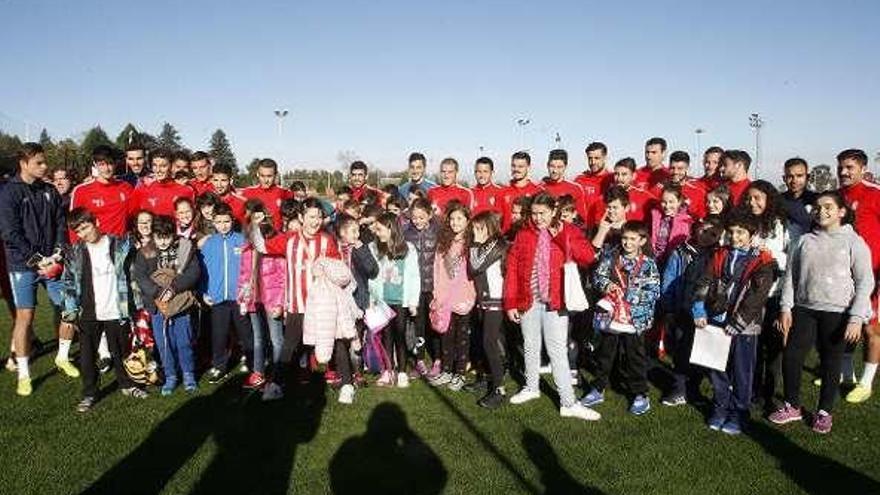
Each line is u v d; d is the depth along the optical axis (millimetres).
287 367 6562
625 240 5734
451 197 8984
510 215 8672
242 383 6602
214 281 6566
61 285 6254
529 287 5738
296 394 6258
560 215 6027
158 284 6109
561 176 8648
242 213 8461
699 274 5582
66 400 6023
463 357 6594
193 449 4887
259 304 6531
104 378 6777
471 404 6027
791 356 5504
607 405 6031
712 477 4461
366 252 6293
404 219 7887
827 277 5273
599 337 6031
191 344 6430
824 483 4387
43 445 4930
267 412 5727
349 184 9977
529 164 8727
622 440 5129
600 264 5934
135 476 4426
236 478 4414
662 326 7355
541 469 4594
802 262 5445
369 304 6473
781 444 5059
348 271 5973
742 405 5320
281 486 4305
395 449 4938
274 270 6449
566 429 5379
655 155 8914
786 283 5551
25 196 6551
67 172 9031
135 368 5922
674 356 6156
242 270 6520
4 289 6965
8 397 6105
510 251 5891
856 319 5125
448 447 4973
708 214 6398
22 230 6348
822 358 5379
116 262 5957
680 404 6043
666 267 6426
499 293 5992
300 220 6656
